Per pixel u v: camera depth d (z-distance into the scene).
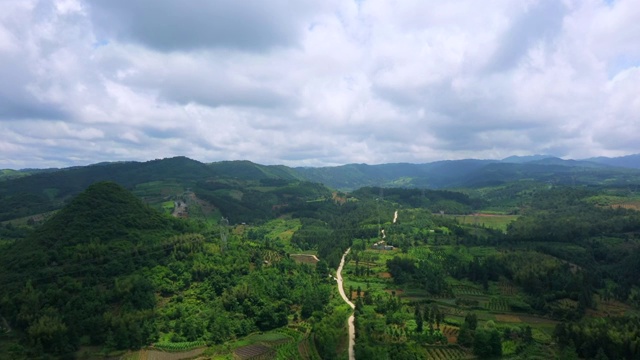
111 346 177.50
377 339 193.88
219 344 189.50
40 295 185.62
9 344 168.62
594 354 178.62
